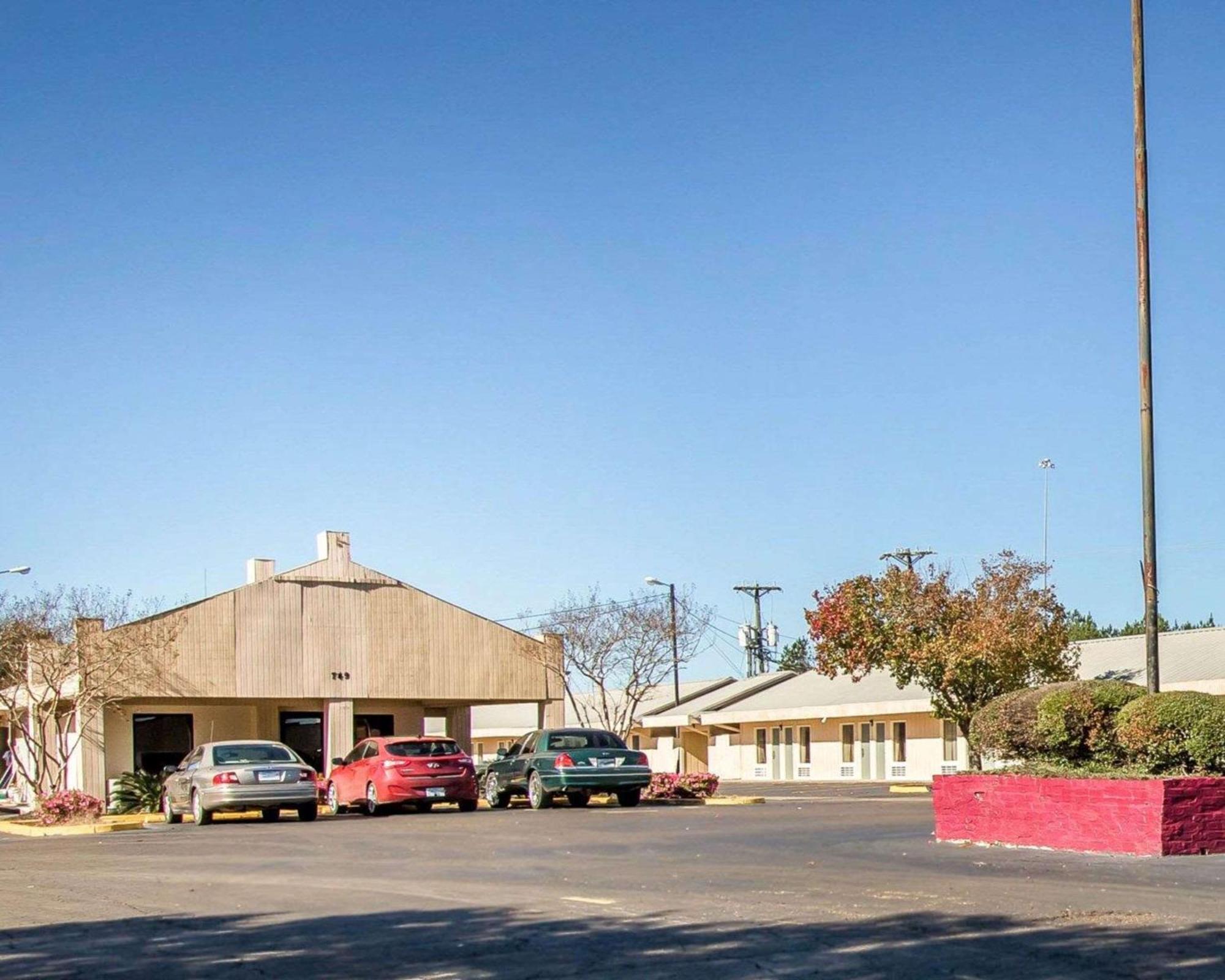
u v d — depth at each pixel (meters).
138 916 13.45
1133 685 19.31
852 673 39.78
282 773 28.78
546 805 31.34
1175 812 16.98
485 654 41.38
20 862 20.20
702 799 34.03
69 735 39.66
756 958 10.40
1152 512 21.11
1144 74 21.66
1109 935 11.04
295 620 38.81
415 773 30.72
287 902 14.23
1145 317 21.33
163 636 36.81
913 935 11.17
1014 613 36.91
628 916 12.53
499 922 12.42
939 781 19.78
